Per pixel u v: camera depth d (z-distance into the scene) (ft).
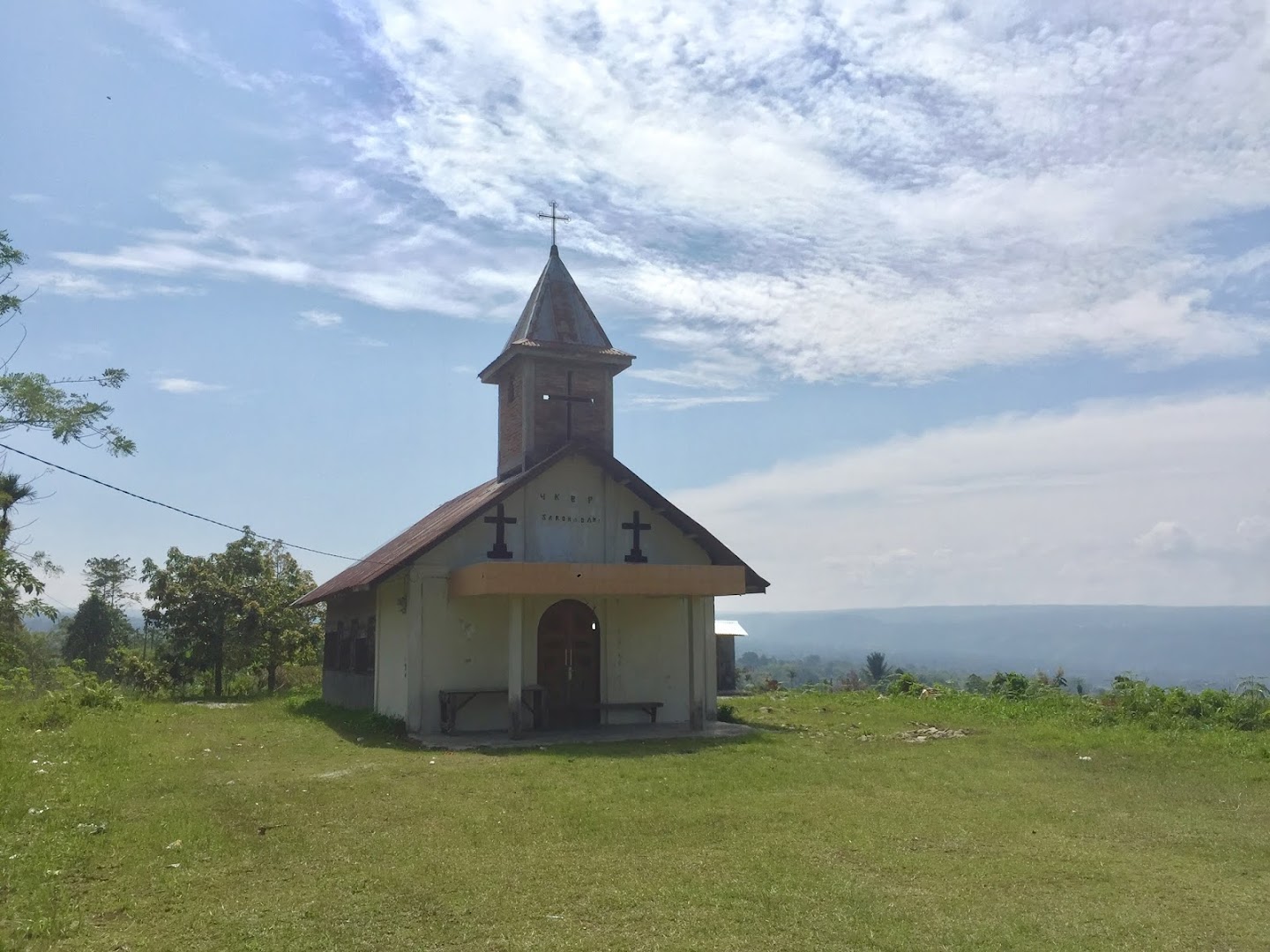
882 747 54.54
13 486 92.58
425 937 23.16
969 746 54.85
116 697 76.95
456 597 65.16
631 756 51.06
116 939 22.95
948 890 26.71
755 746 55.21
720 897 25.89
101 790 39.68
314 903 25.54
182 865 29.04
